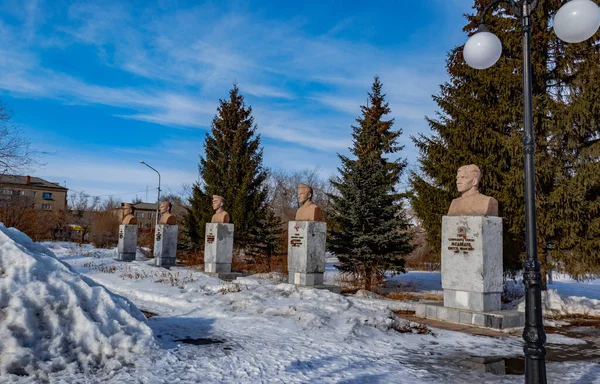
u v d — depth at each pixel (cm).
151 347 695
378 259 1711
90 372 602
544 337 502
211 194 2930
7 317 611
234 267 2452
